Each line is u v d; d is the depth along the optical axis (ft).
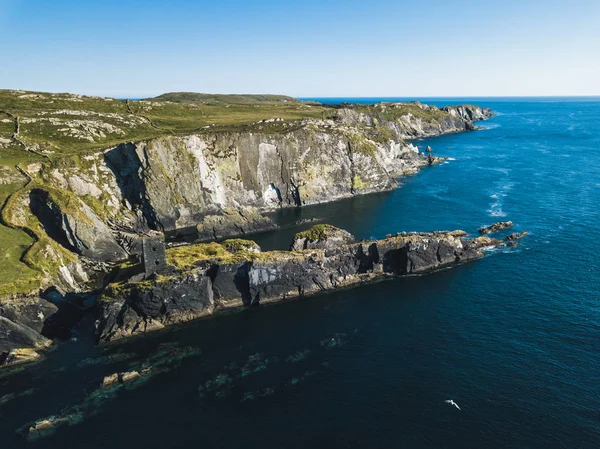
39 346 182.39
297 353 175.01
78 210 274.57
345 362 168.04
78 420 139.95
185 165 354.74
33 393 153.69
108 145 349.61
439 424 134.21
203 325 200.13
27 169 301.43
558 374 154.92
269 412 142.20
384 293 226.17
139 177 338.95
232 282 218.18
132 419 140.05
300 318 204.23
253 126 443.73
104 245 278.87
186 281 200.75
